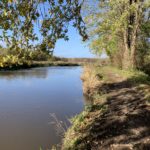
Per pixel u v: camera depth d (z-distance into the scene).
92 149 6.57
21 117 11.96
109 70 25.80
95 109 10.28
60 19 4.60
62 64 68.19
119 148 6.45
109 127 7.92
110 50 27.69
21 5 4.17
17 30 4.38
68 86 22.41
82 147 6.78
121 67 26.84
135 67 22.45
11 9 4.12
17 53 4.47
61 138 8.84
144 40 24.58
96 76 19.48
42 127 10.41
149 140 6.79
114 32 23.47
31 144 8.76
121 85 15.58
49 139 9.02
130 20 21.94
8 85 22.41
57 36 4.64
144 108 9.73
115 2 20.39
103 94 13.23
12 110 13.27
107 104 10.88
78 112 12.67
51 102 15.20
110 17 23.84
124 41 24.42
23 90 19.77
